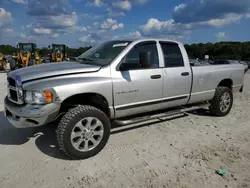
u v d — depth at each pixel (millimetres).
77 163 3182
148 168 3068
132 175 2898
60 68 3457
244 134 4379
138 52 3951
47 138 4008
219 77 5254
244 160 3324
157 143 3883
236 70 5672
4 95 7617
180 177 2861
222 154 3504
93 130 3373
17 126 3199
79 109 3250
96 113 3357
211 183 2742
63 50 21422
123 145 3783
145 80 3924
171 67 4359
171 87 4352
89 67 3506
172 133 4359
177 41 4637
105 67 3562
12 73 3537
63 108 3463
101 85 3410
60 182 2727
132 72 3789
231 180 2812
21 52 19016
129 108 3859
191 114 5691
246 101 7426
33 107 3020
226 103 5516
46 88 2990
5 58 19125
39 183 2699
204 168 3080
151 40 4188
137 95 3879
